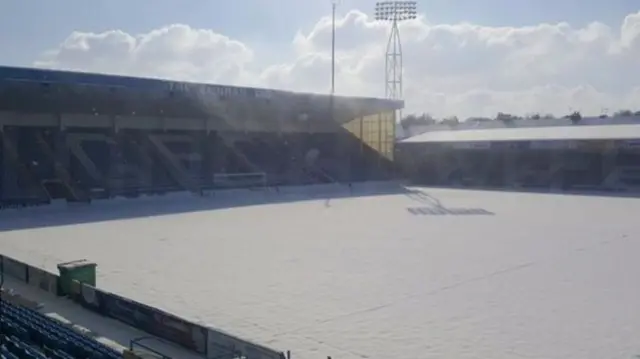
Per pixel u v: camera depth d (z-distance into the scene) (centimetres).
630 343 1296
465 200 4803
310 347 1281
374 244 2622
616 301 1639
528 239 2745
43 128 5188
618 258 2270
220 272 2034
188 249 2497
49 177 4909
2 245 2570
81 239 2753
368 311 1555
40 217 3609
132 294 1727
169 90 4909
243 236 2873
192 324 1227
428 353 1245
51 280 1658
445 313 1534
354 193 5500
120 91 4747
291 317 1501
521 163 6544
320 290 1778
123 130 5609
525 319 1477
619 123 8100
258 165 6331
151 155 5644
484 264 2159
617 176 5988
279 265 2153
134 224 3309
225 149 6216
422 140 7188
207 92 5169
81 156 5119
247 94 5447
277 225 3284
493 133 7262
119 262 2205
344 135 7044
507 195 5253
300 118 6550
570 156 6238
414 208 4194
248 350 1104
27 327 1214
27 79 4144
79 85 4431
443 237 2822
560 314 1519
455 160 6938
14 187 4569
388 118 7138
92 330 1362
